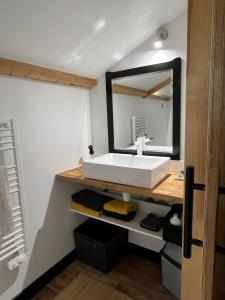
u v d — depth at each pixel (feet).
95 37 4.89
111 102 6.48
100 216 5.96
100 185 5.21
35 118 5.29
